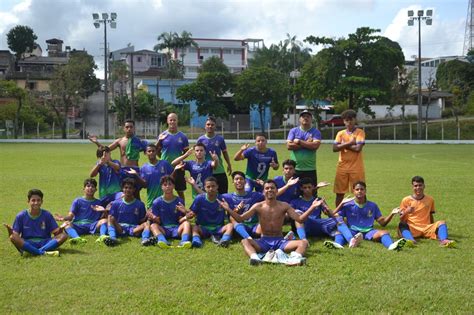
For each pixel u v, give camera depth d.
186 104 59.88
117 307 5.12
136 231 8.31
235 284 5.80
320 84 51.47
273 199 7.54
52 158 26.44
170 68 73.38
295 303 5.21
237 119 60.56
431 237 8.19
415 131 54.62
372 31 50.00
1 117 52.75
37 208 7.52
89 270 6.37
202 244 7.83
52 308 5.10
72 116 63.31
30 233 7.50
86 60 63.78
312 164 9.62
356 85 49.66
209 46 92.75
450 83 69.56
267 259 6.74
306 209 8.64
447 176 17.97
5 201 11.95
